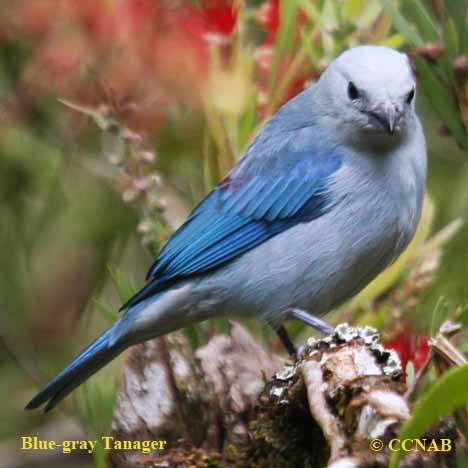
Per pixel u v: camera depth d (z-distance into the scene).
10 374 9.72
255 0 10.48
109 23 8.05
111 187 9.26
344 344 6.54
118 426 6.80
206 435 6.85
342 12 8.59
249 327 10.88
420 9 7.47
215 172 8.30
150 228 7.80
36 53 8.34
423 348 7.14
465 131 7.45
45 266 9.20
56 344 9.17
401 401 5.69
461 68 7.27
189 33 8.13
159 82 8.09
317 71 8.61
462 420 6.09
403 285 7.64
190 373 6.88
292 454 6.86
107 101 8.02
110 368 10.19
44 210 9.31
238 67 8.09
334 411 5.98
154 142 8.76
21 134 9.37
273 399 6.82
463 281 7.98
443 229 8.46
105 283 9.34
